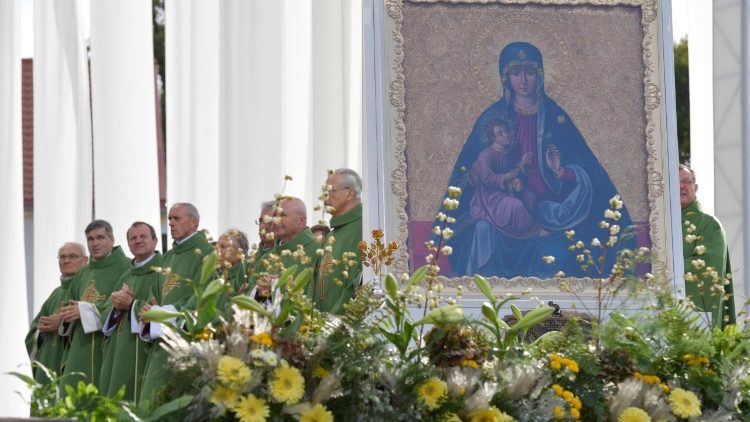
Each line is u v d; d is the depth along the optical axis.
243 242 9.77
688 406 5.85
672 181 8.12
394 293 5.70
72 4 15.07
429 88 8.00
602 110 8.18
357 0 14.83
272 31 14.82
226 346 5.24
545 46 8.19
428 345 5.62
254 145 14.69
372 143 7.84
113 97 14.84
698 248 6.71
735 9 11.45
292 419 5.20
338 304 7.93
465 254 7.86
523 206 7.99
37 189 14.95
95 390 5.19
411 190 7.86
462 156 7.96
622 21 8.27
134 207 14.80
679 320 6.26
